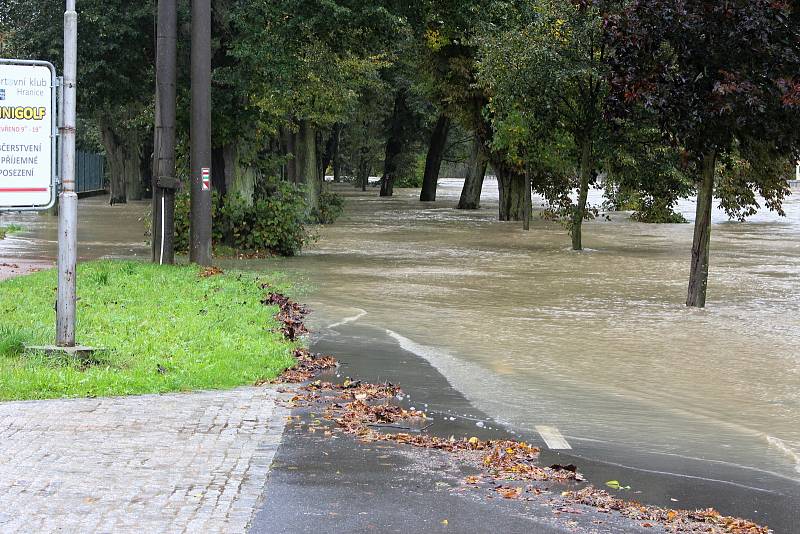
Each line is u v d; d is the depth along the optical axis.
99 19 24.73
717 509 6.88
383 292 19.20
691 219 48.94
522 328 15.27
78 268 19.69
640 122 28.66
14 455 7.46
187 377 10.08
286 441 8.09
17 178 11.08
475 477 7.30
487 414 9.55
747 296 19.97
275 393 9.78
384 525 6.26
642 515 6.64
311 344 13.08
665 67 17.39
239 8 24.31
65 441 7.85
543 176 40.41
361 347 12.98
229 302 15.52
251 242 26.48
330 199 45.00
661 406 10.30
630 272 24.09
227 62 26.09
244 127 26.20
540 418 9.52
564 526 6.35
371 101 60.38
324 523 6.26
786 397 10.89
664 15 16.80
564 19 28.36
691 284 18.27
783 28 16.62
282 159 27.58
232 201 26.31
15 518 6.20
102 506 6.44
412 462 7.66
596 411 9.92
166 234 21.61
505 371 11.86
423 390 10.52
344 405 9.48
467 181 57.44
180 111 26.11
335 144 83.06
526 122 31.98
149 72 26.70
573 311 17.31
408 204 63.19
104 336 11.99
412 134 74.88
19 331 11.67
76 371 10.08
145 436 8.06
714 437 9.05
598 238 36.16
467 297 18.81
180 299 15.55
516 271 23.92
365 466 7.51
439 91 48.31
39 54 26.73
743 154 21.66
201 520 6.24
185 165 26.58
